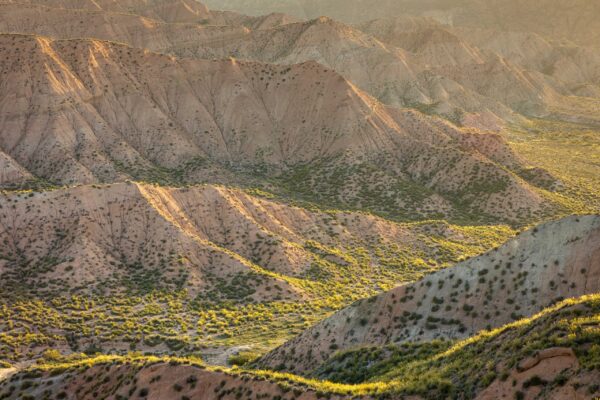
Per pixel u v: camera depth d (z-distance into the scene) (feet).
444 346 150.30
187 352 243.60
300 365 188.44
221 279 329.31
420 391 106.83
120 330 267.80
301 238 387.55
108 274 320.70
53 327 268.62
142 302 302.25
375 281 346.74
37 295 298.15
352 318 193.88
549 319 107.65
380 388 115.24
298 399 122.72
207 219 374.84
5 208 342.03
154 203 363.76
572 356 90.27
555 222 180.14
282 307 301.02
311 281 338.13
